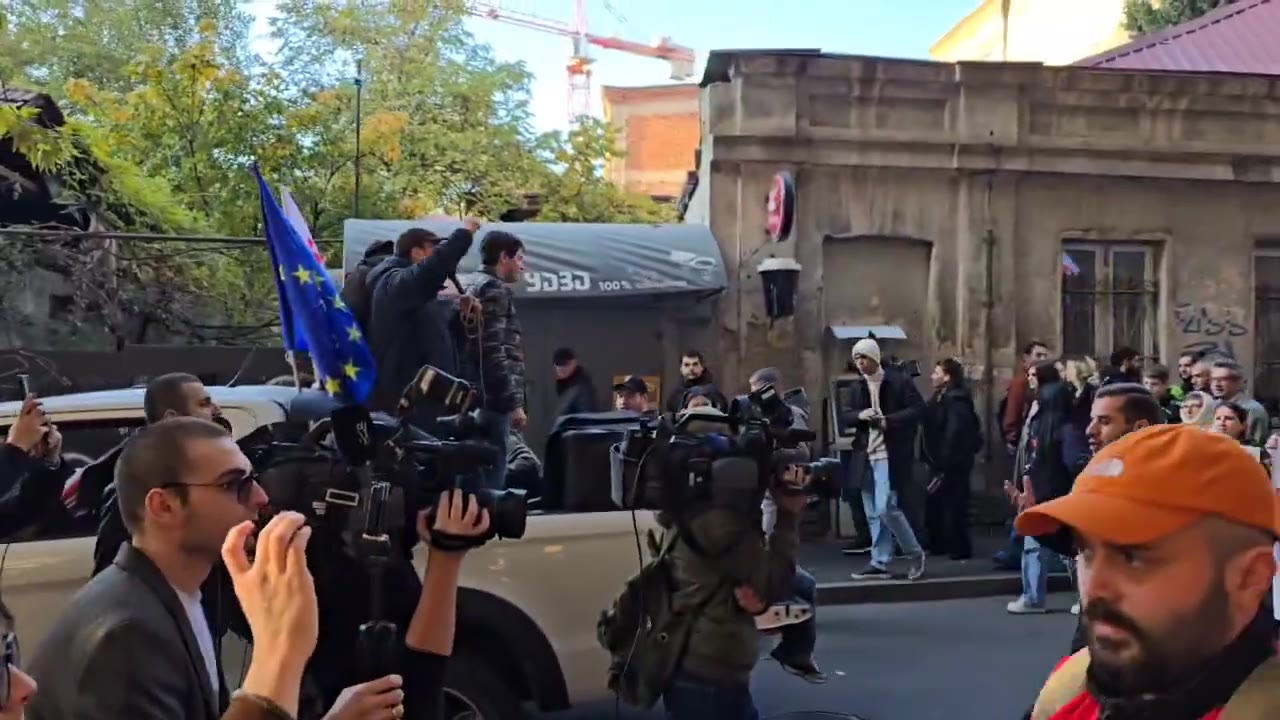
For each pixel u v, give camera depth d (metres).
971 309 12.02
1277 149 12.44
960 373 10.35
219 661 2.76
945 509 10.20
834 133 11.72
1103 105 12.19
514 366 5.41
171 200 13.70
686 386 9.26
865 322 11.94
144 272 11.35
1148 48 16.20
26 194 11.05
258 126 15.46
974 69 11.92
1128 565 1.51
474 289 5.42
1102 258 12.44
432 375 2.85
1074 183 12.23
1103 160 12.18
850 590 8.93
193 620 2.42
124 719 2.15
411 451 2.69
